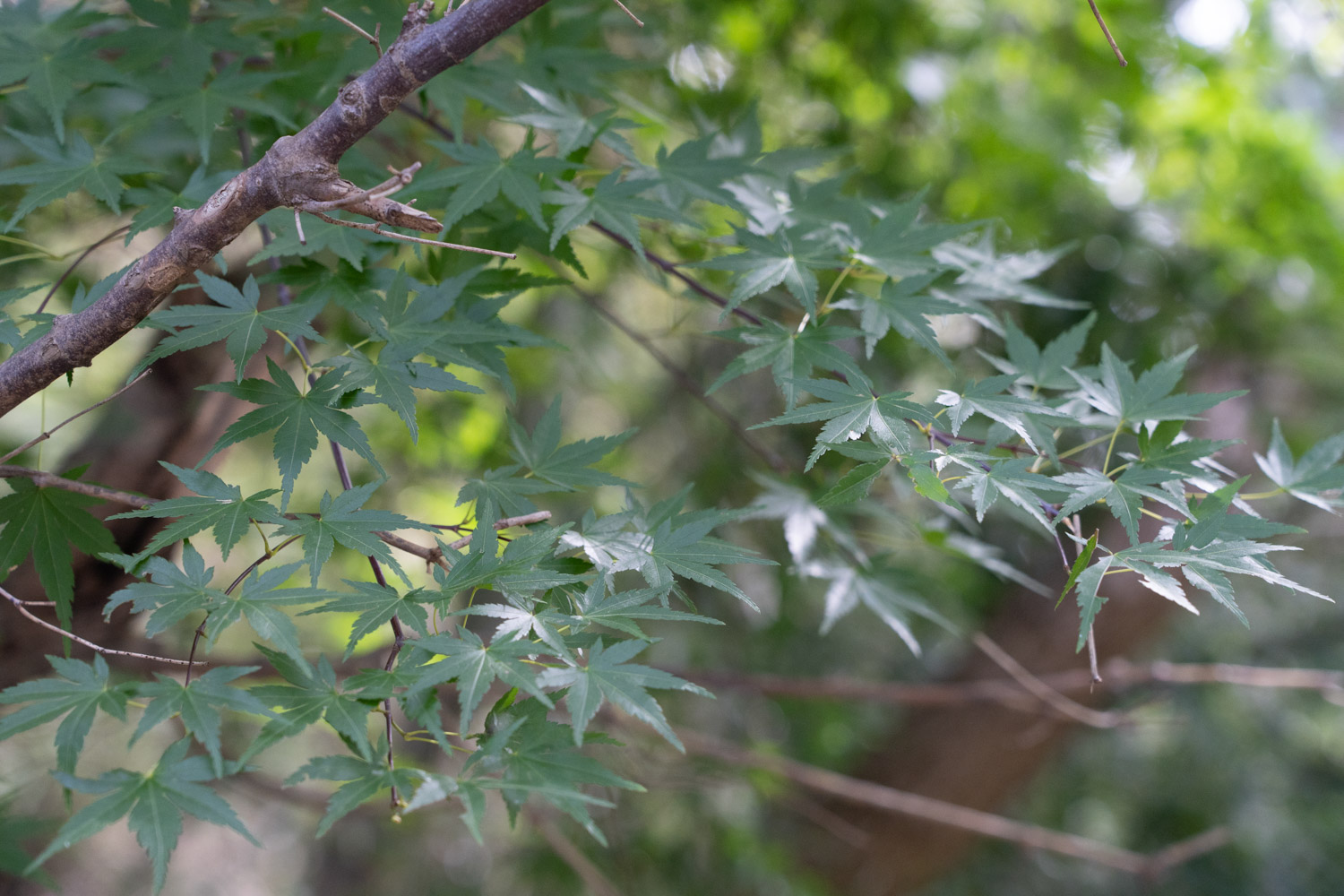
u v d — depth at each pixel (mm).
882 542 1860
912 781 3812
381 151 1752
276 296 1683
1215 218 2840
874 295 1478
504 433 2488
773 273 1461
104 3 1704
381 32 1550
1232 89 2844
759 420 2812
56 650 1635
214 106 1506
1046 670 3652
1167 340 2805
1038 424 1457
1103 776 4766
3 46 1510
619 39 2334
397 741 2105
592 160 1958
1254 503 3355
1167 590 1352
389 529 1370
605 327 3076
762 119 2469
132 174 1514
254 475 2885
